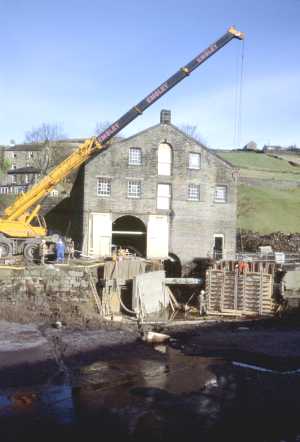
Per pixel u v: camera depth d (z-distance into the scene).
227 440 14.93
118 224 49.59
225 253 46.31
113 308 35.00
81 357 23.06
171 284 40.53
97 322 29.86
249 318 34.66
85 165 42.94
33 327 28.27
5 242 36.09
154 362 22.83
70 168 39.19
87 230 42.88
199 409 17.20
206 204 46.00
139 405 17.41
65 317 30.22
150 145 44.66
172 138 45.19
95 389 18.86
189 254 45.44
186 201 45.47
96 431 15.25
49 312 30.97
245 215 66.12
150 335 26.56
